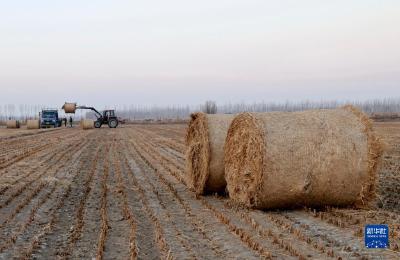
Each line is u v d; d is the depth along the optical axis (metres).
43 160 18.55
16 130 50.09
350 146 8.70
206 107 84.94
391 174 13.84
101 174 14.66
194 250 6.73
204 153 10.82
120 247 6.97
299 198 8.84
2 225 8.23
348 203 9.05
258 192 8.83
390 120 63.19
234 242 7.07
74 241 7.27
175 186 12.43
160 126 61.28
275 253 6.46
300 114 9.16
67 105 56.62
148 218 8.78
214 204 9.98
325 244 6.79
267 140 8.64
